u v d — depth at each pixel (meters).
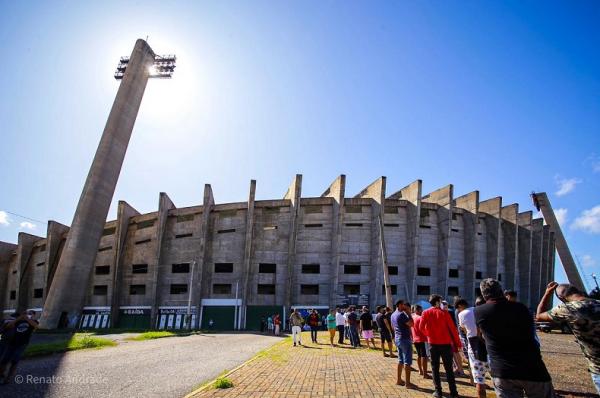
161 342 19.75
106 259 48.22
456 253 45.75
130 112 44.09
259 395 6.80
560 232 59.78
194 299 42.16
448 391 7.19
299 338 18.00
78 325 36.72
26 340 8.20
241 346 17.77
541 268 55.03
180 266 45.09
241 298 41.75
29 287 53.75
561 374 9.52
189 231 45.50
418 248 44.12
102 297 46.66
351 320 16.64
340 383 7.98
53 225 50.50
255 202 44.78
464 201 47.69
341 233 43.38
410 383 7.77
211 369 10.12
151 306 43.28
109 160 41.16
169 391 7.22
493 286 3.93
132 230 48.88
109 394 6.93
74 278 36.84
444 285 42.47
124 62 53.97
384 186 42.34
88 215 38.69
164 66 49.47
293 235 42.41
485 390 6.85
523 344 3.52
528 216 53.84
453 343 6.77
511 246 50.44
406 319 7.91
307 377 8.70
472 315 6.68
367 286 41.97
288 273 41.56
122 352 14.19
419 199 42.66
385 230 43.66
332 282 40.97
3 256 60.50
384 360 11.92
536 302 53.00
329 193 49.38
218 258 43.78
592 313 3.50
